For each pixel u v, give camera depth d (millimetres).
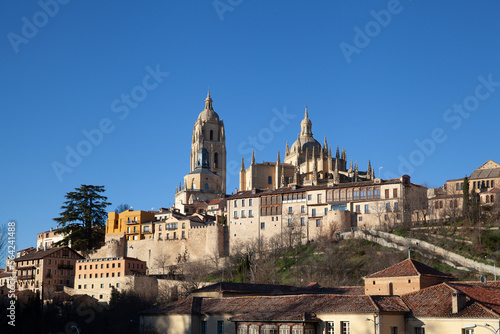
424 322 81062
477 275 140625
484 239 154375
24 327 127062
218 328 94938
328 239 179750
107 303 176250
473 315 76312
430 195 196875
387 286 98625
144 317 103250
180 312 97875
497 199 170750
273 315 87938
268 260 180125
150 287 172250
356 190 191750
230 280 171125
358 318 81812
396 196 184750
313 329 85062
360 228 184500
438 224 172750
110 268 193750
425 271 97625
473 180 189500
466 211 170625
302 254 177500
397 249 164000
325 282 151375
